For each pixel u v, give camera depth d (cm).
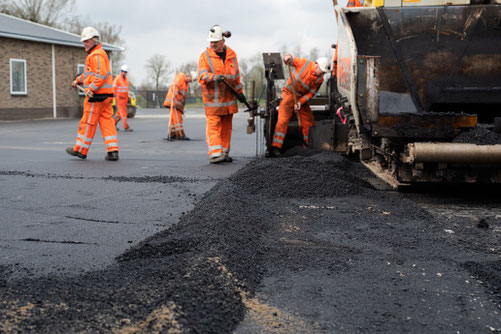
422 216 450
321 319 243
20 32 2516
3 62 2434
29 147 1152
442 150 493
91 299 247
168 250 328
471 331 233
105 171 737
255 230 384
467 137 512
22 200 508
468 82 624
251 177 562
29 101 2595
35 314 232
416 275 302
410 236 385
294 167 611
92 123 891
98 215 445
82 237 375
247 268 301
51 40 2658
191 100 6519
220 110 845
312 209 470
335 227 408
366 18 650
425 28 639
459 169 514
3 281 277
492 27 636
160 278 274
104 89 877
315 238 375
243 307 253
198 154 1023
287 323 238
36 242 362
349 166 736
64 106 2822
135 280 272
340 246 357
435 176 520
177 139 1412
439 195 574
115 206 481
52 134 1591
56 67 2759
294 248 348
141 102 5856
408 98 621
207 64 830
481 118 635
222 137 899
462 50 630
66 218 435
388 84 625
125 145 1236
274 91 899
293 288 280
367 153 636
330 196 527
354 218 438
